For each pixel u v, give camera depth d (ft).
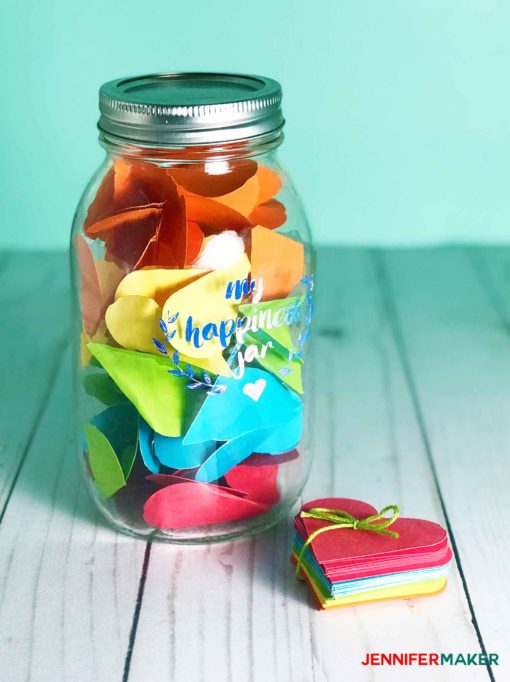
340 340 1.87
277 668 1.07
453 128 2.18
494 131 2.18
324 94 2.13
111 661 1.08
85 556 1.25
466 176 2.23
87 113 2.13
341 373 1.73
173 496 1.20
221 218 1.13
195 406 1.16
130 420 1.20
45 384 1.69
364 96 2.13
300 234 1.27
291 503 1.30
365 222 2.27
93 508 1.35
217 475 1.20
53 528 1.30
